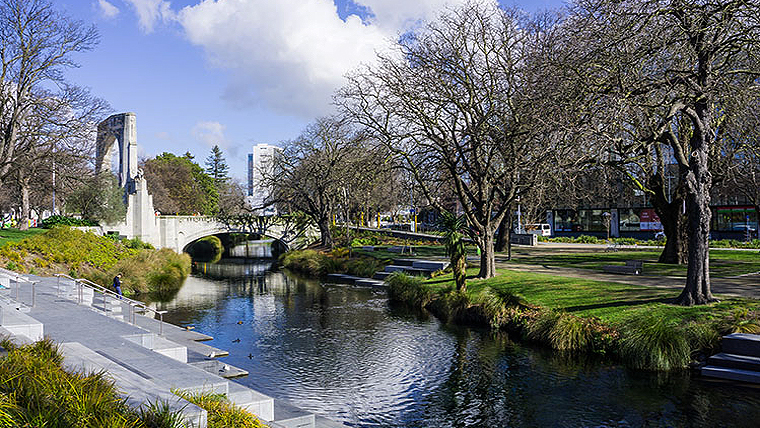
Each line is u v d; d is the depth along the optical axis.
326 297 32.88
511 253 44.91
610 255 39.84
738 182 35.69
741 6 17.67
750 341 14.73
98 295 27.31
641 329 16.45
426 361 18.00
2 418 6.21
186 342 19.61
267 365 17.77
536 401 13.96
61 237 41.41
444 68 27.67
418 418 13.16
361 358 18.56
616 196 34.22
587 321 18.84
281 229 69.00
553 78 20.61
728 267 29.44
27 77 37.72
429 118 27.78
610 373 15.66
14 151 39.53
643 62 19.28
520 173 26.97
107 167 67.81
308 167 59.19
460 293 25.53
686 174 18.33
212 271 51.28
